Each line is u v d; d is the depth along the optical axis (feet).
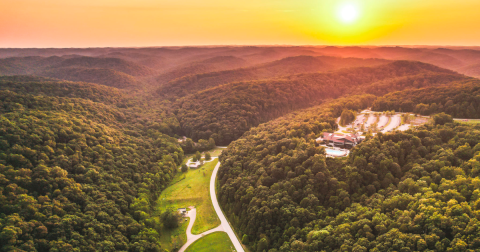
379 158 510.17
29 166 520.01
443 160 487.61
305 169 538.06
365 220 386.73
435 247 314.76
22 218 416.05
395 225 364.38
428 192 402.72
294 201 495.00
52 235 417.08
